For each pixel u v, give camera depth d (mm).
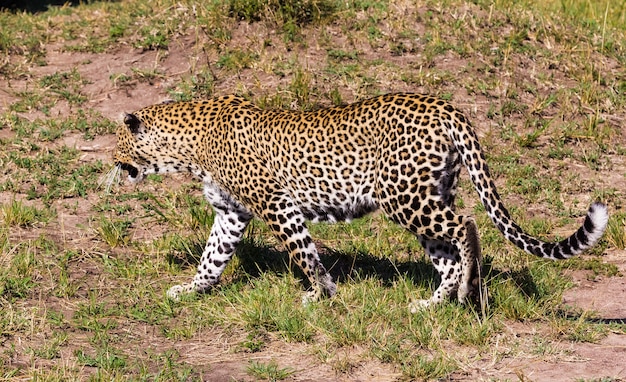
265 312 13711
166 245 17203
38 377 11805
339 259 16703
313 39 25453
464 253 12914
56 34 27625
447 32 25922
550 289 14961
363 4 26719
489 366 12172
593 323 13516
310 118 14234
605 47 26688
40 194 19719
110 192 19891
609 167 21375
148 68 25109
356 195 13977
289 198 14688
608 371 11961
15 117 22891
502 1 28312
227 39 25547
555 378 11789
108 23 27750
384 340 12820
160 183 20375
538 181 20531
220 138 14945
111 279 15891
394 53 24969
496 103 23375
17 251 16781
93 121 22891
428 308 13703
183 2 27578
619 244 17266
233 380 12023
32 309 14148
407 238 17531
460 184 20250
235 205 15516
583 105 23750
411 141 13062
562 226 18625
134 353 12977
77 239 17641
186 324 13953
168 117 15484
